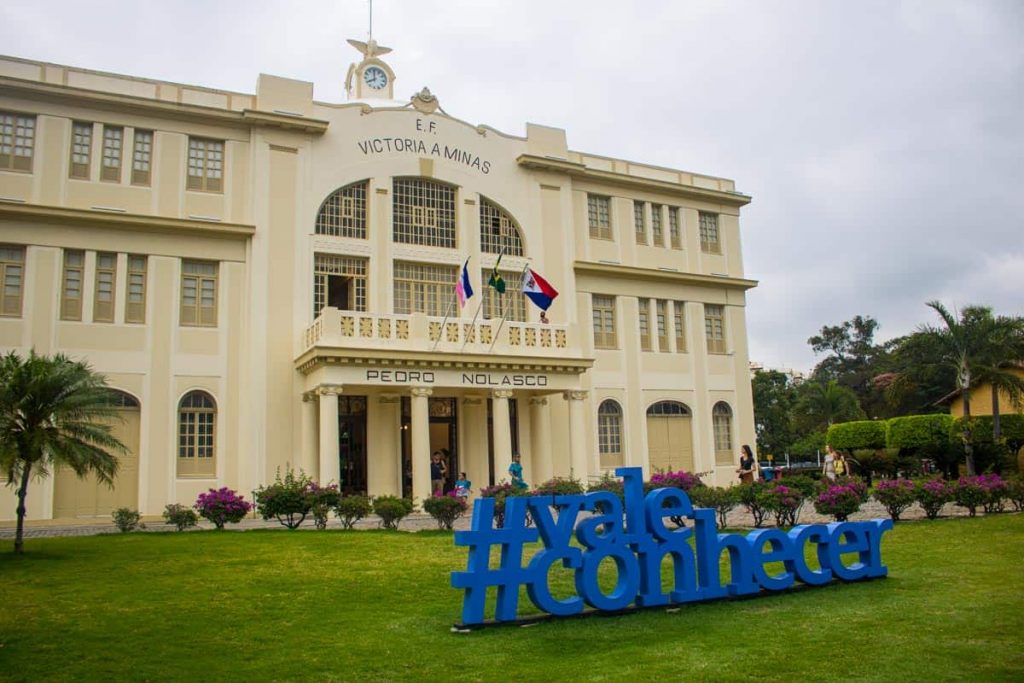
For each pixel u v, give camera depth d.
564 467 28.28
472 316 27.22
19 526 13.83
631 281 31.19
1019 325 28.25
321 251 25.05
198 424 23.17
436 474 25.75
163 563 12.65
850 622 8.76
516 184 28.94
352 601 10.07
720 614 9.14
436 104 27.70
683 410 31.75
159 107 23.48
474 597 8.55
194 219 23.41
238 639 8.34
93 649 7.95
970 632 8.33
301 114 25.30
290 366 23.98
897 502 17.77
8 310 21.53
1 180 21.75
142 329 22.81
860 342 75.44
